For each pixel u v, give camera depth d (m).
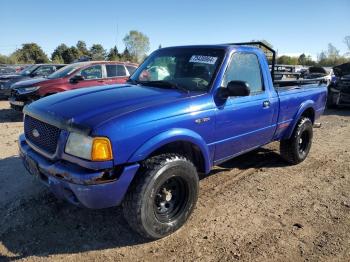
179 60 4.48
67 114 3.27
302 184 5.10
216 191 4.74
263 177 5.32
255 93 4.64
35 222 3.79
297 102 5.51
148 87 4.15
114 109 3.30
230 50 4.29
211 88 3.98
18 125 8.88
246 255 3.33
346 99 12.12
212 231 3.72
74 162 3.13
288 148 5.69
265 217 4.07
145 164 3.32
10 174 5.07
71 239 3.52
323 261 3.28
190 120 3.64
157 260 3.24
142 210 3.27
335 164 6.04
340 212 4.25
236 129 4.30
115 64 10.67
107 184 3.07
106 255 3.29
